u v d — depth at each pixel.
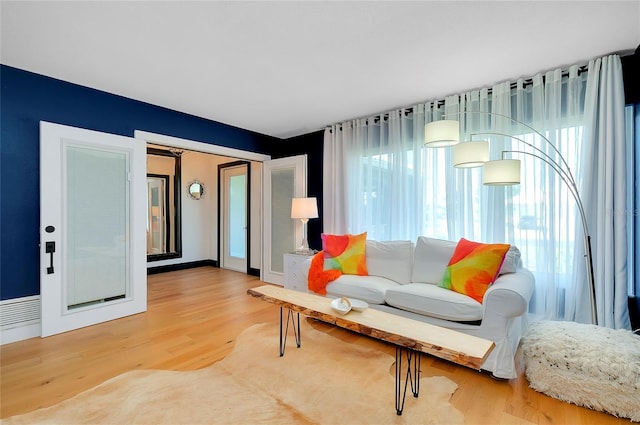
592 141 2.39
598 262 2.35
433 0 1.73
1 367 2.17
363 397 1.85
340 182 4.14
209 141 4.07
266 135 4.93
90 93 3.02
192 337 2.70
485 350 1.47
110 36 2.11
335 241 3.47
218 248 6.14
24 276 2.70
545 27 1.99
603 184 2.34
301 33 2.07
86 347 2.49
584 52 2.31
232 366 2.20
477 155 2.33
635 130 2.32
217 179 6.13
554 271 2.55
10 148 2.62
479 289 2.32
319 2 1.75
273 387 1.94
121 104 3.23
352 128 4.03
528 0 1.73
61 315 2.77
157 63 2.50
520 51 2.30
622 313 2.27
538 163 2.67
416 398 1.83
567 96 2.56
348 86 2.95
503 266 2.50
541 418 1.65
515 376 1.98
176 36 2.11
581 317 2.42
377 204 3.74
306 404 1.78
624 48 2.25
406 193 3.48
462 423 1.61
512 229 2.76
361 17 1.89
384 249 3.29
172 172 5.74
